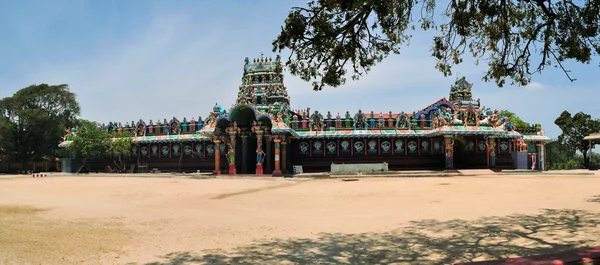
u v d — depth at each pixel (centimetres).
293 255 983
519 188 2469
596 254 738
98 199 2305
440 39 1377
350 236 1187
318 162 4897
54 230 1322
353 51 1207
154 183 3353
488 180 3197
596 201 1775
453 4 1268
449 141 4500
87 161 5650
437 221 1386
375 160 4862
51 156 7362
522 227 1214
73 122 7225
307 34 1122
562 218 1352
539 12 1380
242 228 1358
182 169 5203
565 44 1317
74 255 1003
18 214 1692
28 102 7025
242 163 4759
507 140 4947
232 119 4575
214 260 950
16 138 6975
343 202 2048
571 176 3706
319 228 1334
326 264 898
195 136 5109
